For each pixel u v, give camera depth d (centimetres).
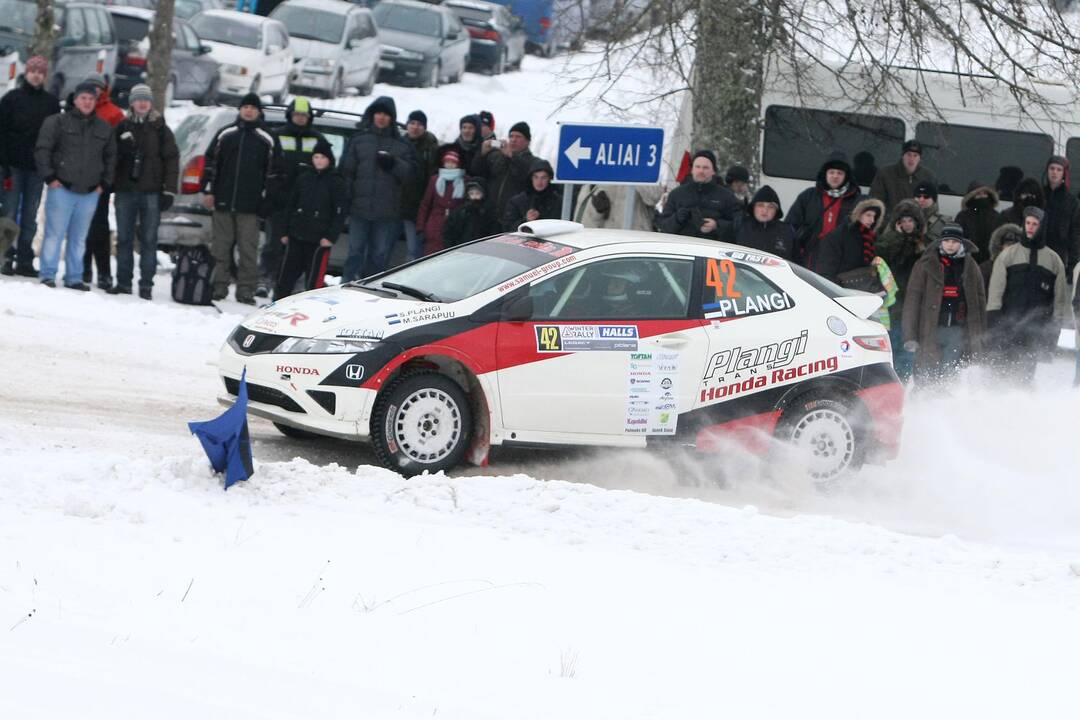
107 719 1019
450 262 2609
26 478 1933
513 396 2414
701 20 4194
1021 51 4216
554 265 2489
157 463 2033
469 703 1228
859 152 4309
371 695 1199
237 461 1992
